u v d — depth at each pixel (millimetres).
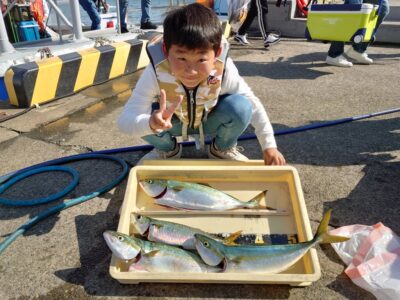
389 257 1553
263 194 1910
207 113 2113
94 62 4078
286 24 7355
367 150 2621
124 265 1553
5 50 3969
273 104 3580
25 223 1955
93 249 1767
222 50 1852
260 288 1525
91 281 1591
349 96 3760
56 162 2506
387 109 3379
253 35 7410
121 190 2203
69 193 2197
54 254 1743
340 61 4875
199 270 1532
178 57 1549
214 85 1906
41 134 3002
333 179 2271
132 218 1705
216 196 1887
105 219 1964
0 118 3256
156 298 1496
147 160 2133
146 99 1964
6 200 2102
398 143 2713
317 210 1992
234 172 1986
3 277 1627
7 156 2672
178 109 2004
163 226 1670
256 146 2764
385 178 2266
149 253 1532
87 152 2701
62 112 3436
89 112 3434
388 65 4934
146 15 6184
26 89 3420
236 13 6230
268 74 4602
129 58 4582
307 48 6113
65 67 3736
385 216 1929
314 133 2920
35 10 5863
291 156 2568
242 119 2045
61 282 1593
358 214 1949
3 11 5242
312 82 4246
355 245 1659
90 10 5883
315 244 1513
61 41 4711
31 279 1612
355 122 3105
